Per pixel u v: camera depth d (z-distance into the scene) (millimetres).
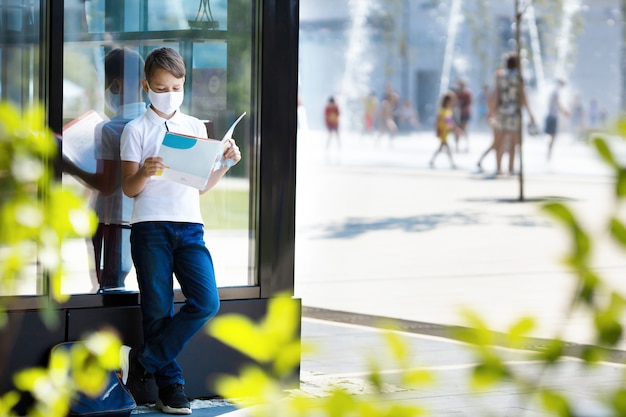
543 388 1361
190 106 7188
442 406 6832
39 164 1844
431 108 51344
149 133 6578
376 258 14883
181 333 6465
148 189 6508
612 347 1266
